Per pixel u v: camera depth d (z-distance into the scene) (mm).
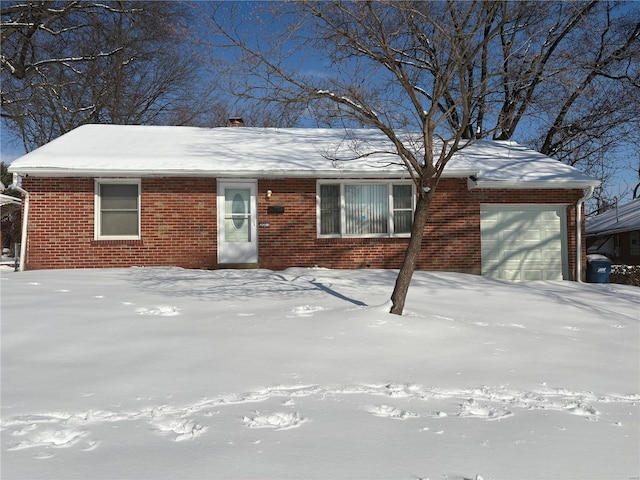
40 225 13156
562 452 3650
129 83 28266
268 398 4527
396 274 12984
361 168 13797
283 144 15750
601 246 26000
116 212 13672
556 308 9688
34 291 9164
